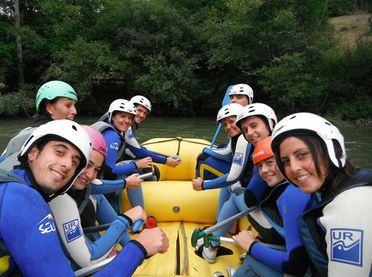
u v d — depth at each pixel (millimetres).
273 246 1688
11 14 18516
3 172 1015
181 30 16234
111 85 18094
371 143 9664
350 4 28266
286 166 1106
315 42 15250
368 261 932
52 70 16531
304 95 14094
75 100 2283
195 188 2535
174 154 4098
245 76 16484
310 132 1047
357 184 995
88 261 1443
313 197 1381
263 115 2123
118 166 2709
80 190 1672
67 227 1370
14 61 17484
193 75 16062
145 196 2996
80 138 1117
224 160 3172
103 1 18047
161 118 15977
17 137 1815
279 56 15320
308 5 15359
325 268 1164
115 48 17219
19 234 968
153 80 15625
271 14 15016
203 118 16031
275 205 1729
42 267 989
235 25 15047
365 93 14516
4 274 1029
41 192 1118
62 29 17188
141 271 2148
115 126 2963
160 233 1284
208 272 2145
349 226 955
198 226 2930
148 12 16297
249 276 1670
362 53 14906
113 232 1627
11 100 15477
